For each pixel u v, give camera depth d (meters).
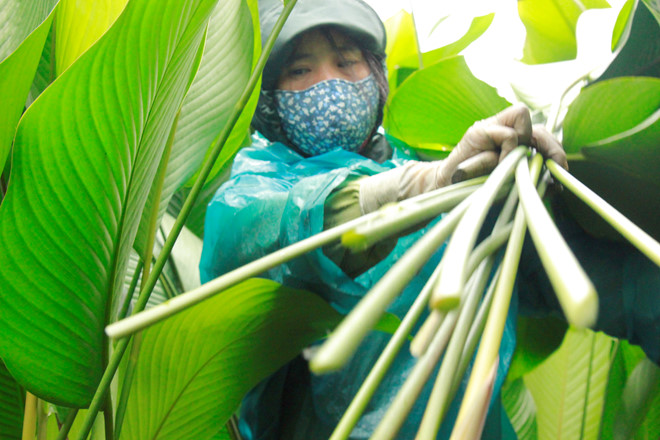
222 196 0.64
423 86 0.69
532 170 0.38
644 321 0.55
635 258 0.57
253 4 0.63
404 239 0.62
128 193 0.38
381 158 0.87
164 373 0.51
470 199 0.26
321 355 0.14
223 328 0.50
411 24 1.00
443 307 0.15
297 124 0.79
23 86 0.35
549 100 0.78
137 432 0.52
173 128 0.50
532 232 0.18
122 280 0.42
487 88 0.67
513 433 0.67
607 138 0.46
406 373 0.62
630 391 0.64
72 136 0.35
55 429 0.59
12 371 0.40
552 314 0.67
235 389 0.54
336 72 0.79
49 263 0.37
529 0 0.82
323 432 0.64
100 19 0.43
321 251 0.54
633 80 0.43
